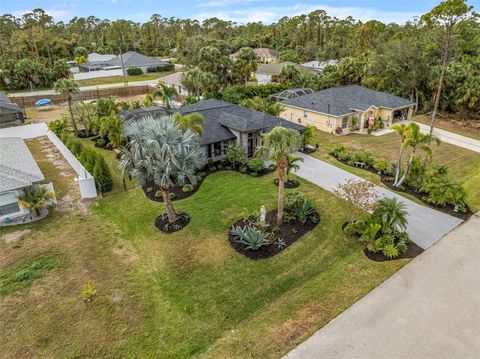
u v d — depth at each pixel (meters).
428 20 25.41
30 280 14.77
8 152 24.09
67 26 140.62
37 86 64.69
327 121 35.91
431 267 14.89
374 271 14.69
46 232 18.50
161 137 16.88
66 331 12.14
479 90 38.66
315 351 10.96
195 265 15.48
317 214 19.17
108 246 17.25
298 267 15.13
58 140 31.05
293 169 25.42
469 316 12.24
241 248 16.38
